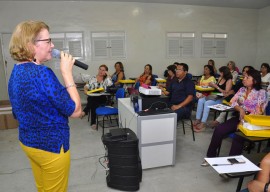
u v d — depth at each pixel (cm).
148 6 607
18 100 89
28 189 208
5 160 269
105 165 251
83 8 569
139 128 218
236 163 134
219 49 690
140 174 204
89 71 596
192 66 673
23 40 88
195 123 376
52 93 87
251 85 245
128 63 620
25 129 92
